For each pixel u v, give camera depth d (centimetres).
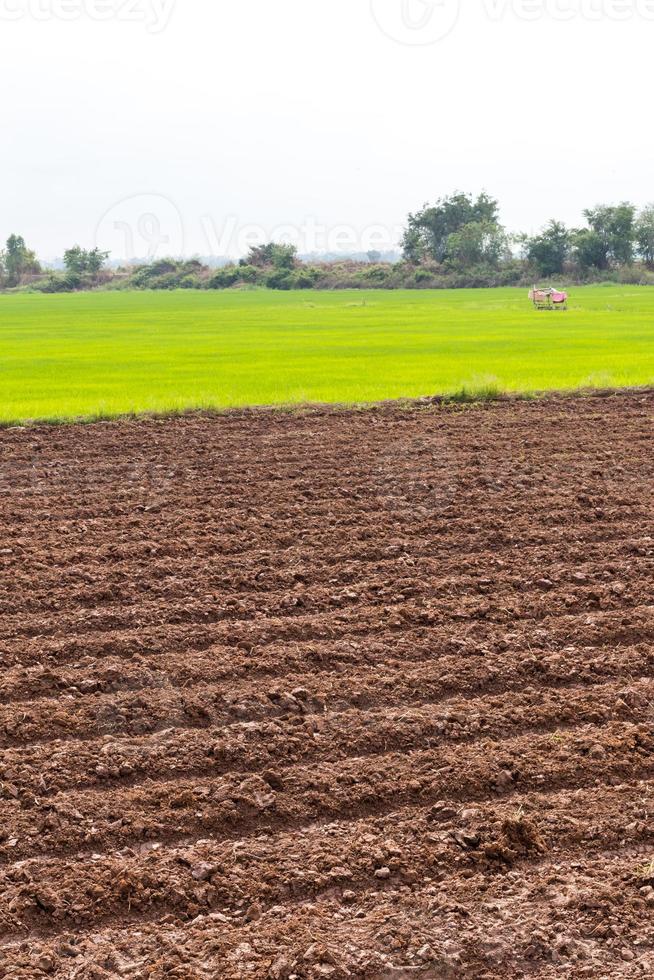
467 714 2038
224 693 2111
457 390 6109
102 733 1980
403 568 2916
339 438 4862
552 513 3453
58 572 2848
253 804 1723
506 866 1578
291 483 3941
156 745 1909
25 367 8725
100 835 1641
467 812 1692
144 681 2172
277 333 13512
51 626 2464
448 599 2675
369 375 7488
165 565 2905
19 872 1542
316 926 1434
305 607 2623
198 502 3662
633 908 1463
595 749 1884
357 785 1778
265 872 1548
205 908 1485
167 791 1759
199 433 5041
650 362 8356
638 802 1734
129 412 5572
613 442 4731
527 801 1739
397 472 4112
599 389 6316
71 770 1827
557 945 1386
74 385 7162
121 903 1491
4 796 1747
